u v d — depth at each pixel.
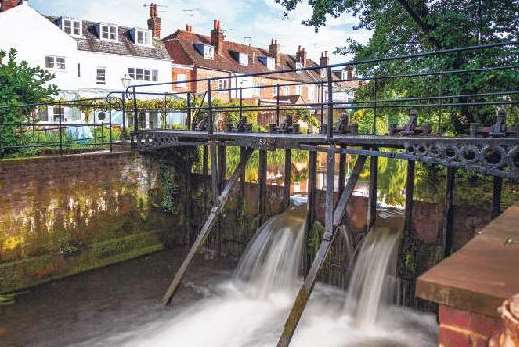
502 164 6.10
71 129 22.27
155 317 9.38
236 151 17.55
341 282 10.22
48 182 10.51
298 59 53.41
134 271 11.67
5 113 12.04
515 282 2.01
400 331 8.65
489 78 9.98
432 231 8.95
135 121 12.47
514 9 11.00
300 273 10.80
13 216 9.94
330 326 8.98
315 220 10.62
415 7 12.49
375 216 9.83
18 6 28.67
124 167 12.10
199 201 13.41
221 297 10.45
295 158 20.91
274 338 8.58
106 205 11.77
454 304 1.96
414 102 12.32
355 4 13.67
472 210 8.50
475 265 2.26
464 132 11.66
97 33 33.78
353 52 14.33
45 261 10.54
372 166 9.56
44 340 8.32
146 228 12.78
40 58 29.69
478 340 1.93
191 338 8.56
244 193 12.24
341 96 46.94
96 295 10.24
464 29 11.11
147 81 35.50
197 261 12.61
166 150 13.02
